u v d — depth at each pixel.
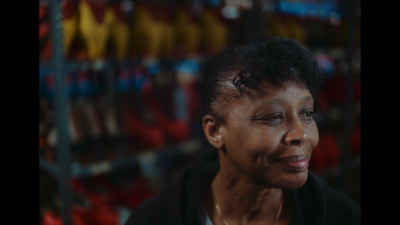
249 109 0.44
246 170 0.47
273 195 0.55
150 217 0.61
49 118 1.69
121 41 1.59
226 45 2.04
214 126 0.50
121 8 1.71
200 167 0.60
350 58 2.39
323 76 0.49
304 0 2.33
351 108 2.42
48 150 1.62
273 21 2.08
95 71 1.83
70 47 1.47
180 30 1.84
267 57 0.44
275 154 0.44
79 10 1.45
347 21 2.39
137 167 2.03
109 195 1.71
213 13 2.06
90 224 1.52
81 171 1.49
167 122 1.94
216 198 0.59
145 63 1.71
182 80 2.13
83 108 1.70
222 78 0.47
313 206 0.57
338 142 2.43
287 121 0.44
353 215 0.58
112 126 1.77
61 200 1.46
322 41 2.39
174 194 0.60
